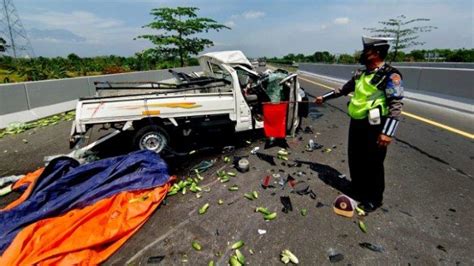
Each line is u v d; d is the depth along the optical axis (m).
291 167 4.59
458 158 4.68
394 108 2.86
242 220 3.20
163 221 3.23
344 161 4.77
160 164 4.04
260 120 5.87
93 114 4.62
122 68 24.75
